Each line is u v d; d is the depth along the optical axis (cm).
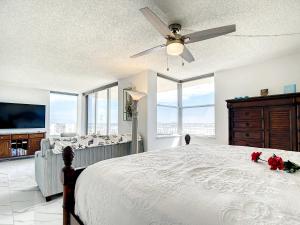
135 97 388
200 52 312
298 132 268
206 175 108
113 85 555
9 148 523
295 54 319
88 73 448
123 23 224
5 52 310
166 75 469
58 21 218
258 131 311
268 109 301
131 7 193
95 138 327
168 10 198
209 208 72
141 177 106
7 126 552
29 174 391
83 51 309
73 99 735
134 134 388
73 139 295
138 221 84
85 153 312
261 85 360
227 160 151
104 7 193
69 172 137
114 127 570
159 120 473
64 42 274
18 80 511
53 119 675
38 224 205
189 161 146
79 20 217
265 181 99
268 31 241
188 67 399
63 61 358
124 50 306
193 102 504
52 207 247
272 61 346
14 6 189
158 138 442
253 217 64
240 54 321
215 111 430
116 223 94
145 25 228
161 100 482
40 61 356
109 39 266
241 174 111
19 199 271
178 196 82
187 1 183
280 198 77
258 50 303
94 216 109
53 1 183
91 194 115
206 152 185
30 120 598
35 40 267
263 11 199
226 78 414
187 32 242
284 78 330
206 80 483
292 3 185
